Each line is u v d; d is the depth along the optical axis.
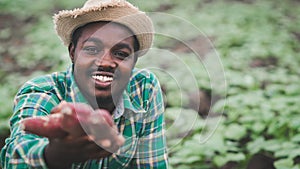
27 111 1.62
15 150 1.38
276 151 3.30
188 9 7.81
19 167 1.39
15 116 1.62
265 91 4.31
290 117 3.64
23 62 5.96
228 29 6.48
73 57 1.77
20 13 8.20
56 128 1.09
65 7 8.59
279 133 3.57
